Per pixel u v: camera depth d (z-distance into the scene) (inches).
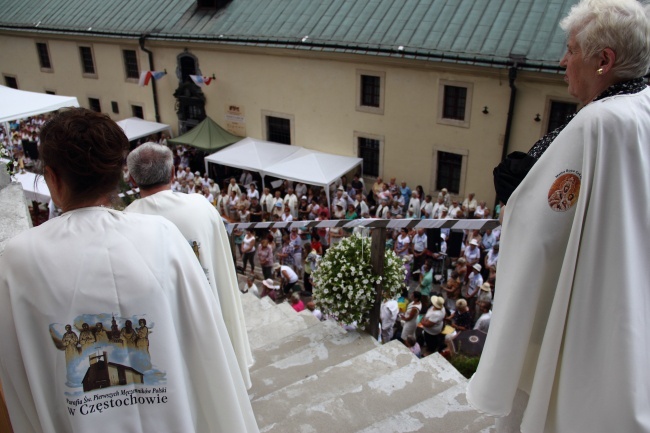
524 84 614.9
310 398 154.9
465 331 307.6
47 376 63.1
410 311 339.3
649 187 66.9
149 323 64.1
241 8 861.2
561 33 615.5
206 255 123.6
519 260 75.0
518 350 76.7
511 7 660.7
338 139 779.4
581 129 68.9
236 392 74.3
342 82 746.2
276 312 274.8
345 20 752.3
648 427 66.3
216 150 863.1
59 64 1061.8
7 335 62.2
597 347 69.7
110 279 62.6
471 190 692.1
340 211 639.8
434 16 695.1
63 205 66.6
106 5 1007.6
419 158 717.9
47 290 61.4
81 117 64.2
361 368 166.2
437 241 521.0
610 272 67.8
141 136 931.3
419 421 124.3
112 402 64.1
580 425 71.7
